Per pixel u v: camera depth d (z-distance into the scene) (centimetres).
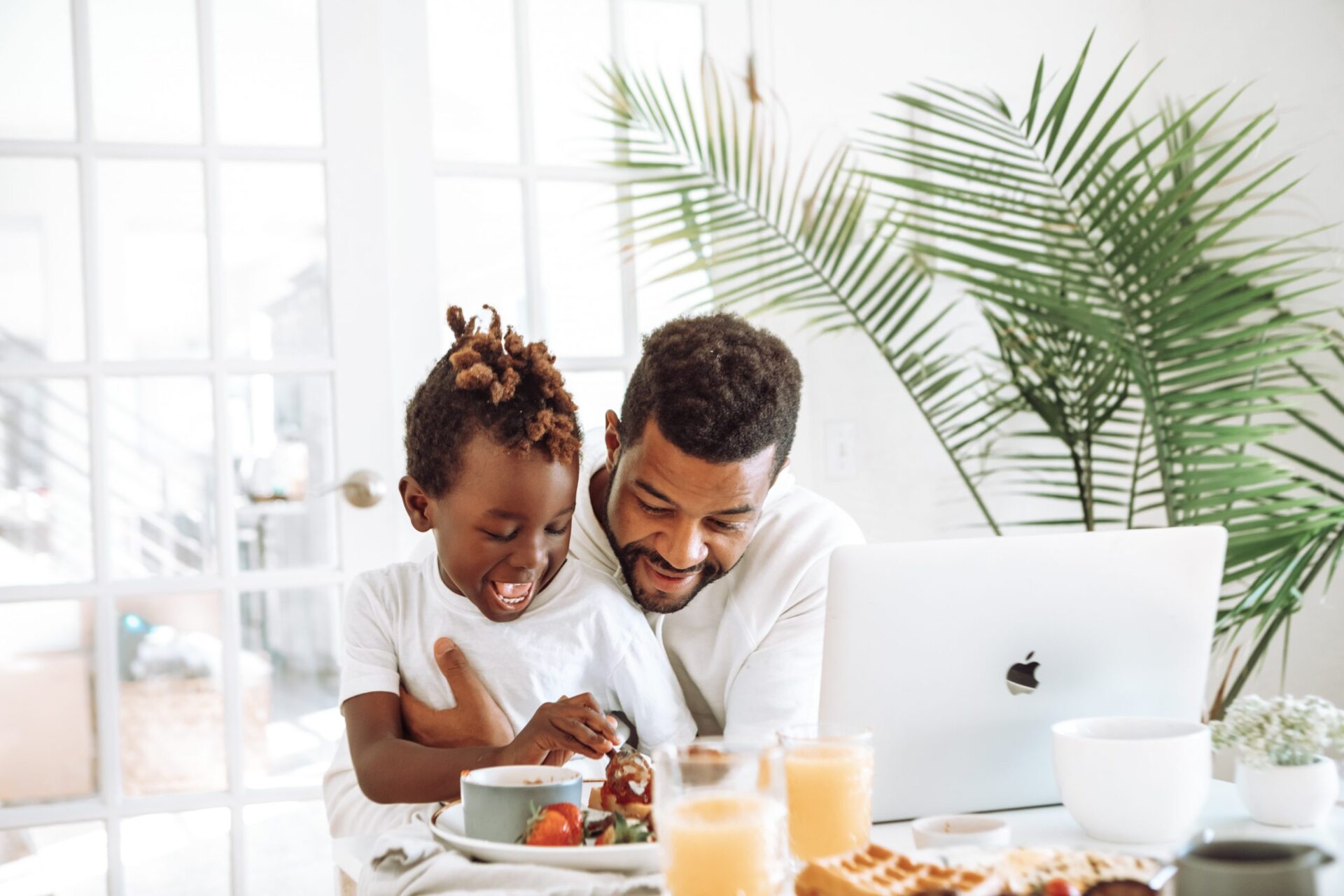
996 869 68
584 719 95
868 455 247
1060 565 94
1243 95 243
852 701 92
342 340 219
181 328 213
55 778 204
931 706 93
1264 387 207
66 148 207
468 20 233
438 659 110
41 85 208
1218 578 99
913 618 92
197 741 210
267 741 216
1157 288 204
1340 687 218
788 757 82
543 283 235
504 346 108
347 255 220
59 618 205
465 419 105
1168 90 264
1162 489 207
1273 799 92
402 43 228
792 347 245
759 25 246
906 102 224
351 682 112
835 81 251
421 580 117
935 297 252
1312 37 225
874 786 93
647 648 118
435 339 228
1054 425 235
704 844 68
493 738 108
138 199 212
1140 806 87
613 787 90
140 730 207
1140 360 206
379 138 222
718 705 130
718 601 128
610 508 119
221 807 209
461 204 232
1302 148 228
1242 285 212
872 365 249
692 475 106
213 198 214
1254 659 199
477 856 82
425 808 109
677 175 243
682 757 71
